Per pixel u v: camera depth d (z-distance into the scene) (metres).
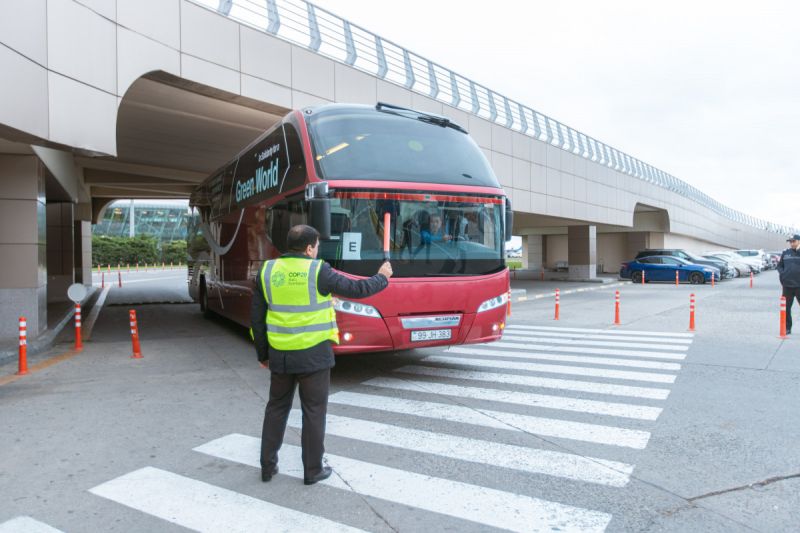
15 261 10.90
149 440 5.20
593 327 13.28
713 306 17.56
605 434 5.18
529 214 27.73
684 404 6.14
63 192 16.39
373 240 7.02
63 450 4.93
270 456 4.15
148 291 27.05
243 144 18.75
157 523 3.55
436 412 6.01
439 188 7.45
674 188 46.78
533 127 26.66
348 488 4.04
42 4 8.34
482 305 7.55
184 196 33.31
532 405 6.25
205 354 10.05
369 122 7.73
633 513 3.57
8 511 3.74
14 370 8.59
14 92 7.79
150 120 15.67
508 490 3.96
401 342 7.10
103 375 8.20
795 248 10.78
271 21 14.09
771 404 6.09
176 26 11.75
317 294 3.97
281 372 3.96
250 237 10.16
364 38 17.17
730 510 3.60
